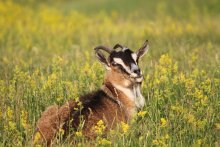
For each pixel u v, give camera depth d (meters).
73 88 27.73
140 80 25.78
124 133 22.69
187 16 75.88
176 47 43.19
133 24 69.31
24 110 26.34
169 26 58.78
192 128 23.78
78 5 96.94
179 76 30.12
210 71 32.47
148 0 91.75
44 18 65.81
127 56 25.89
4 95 28.09
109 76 25.98
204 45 45.06
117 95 25.61
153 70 32.06
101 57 26.28
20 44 50.78
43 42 53.12
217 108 26.62
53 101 27.52
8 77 33.09
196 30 57.44
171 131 24.09
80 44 51.66
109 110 24.81
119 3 92.38
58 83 28.66
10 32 57.09
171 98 27.91
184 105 26.70
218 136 24.20
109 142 21.77
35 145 22.09
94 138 22.94
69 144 22.14
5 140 23.34
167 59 30.78
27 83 29.22
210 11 81.50
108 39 51.50
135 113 25.11
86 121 23.27
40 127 23.12
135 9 87.69
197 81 29.98
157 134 22.97
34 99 27.58
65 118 23.12
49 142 22.31
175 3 88.06
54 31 58.31
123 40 51.03
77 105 24.00
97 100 24.91
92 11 90.69
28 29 59.34
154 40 50.09
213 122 25.48
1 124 24.36
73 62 36.19
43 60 42.22
